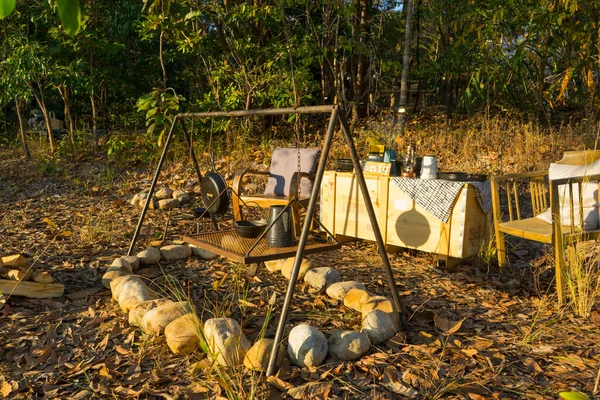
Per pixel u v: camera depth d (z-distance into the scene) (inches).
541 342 113.7
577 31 345.1
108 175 317.1
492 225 185.0
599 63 335.9
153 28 331.3
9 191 298.8
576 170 157.4
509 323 124.6
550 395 91.3
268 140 378.9
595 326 121.8
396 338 111.9
